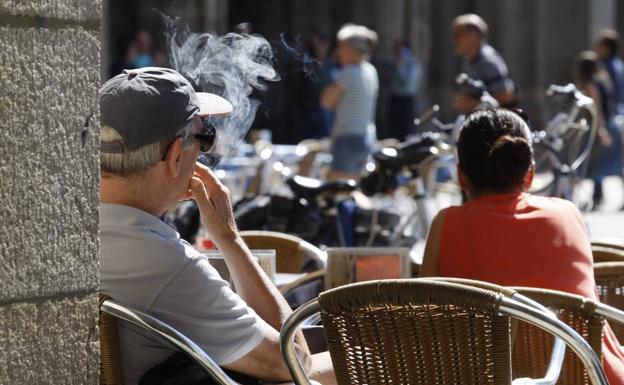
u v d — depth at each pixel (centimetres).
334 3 7319
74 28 797
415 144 2345
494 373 805
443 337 813
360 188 2347
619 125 4138
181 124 895
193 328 888
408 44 5938
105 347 883
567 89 2859
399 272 1182
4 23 754
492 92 2634
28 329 780
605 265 1216
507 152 1088
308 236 1908
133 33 6412
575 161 2898
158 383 895
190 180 948
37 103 776
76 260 807
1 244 757
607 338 1056
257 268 961
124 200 900
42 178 780
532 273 1051
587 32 7650
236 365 901
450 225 1087
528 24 7644
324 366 973
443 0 7500
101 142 891
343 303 826
